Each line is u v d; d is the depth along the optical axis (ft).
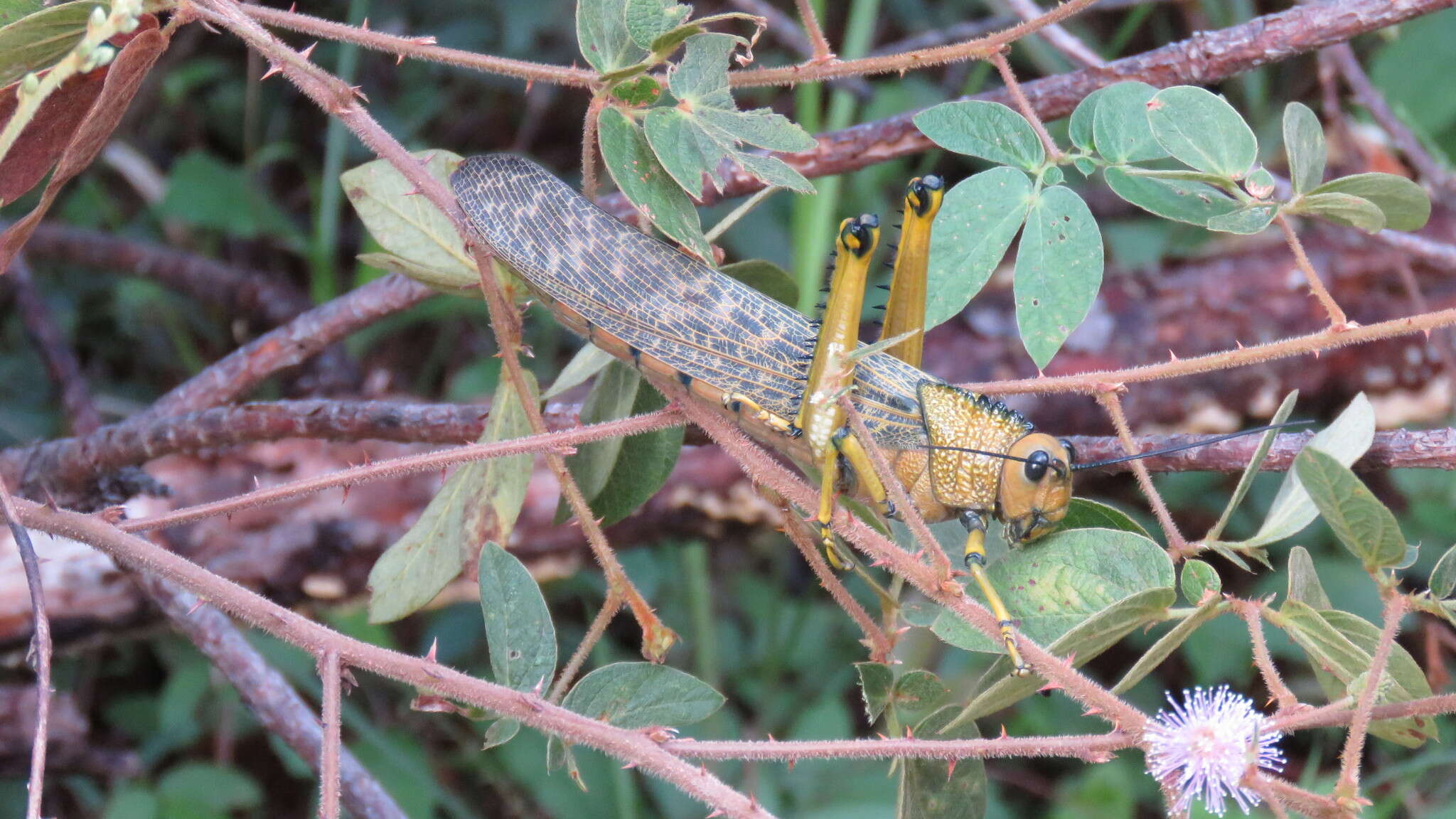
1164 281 2.85
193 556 2.70
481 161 2.37
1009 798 2.99
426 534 2.44
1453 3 2.44
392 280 2.67
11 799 2.88
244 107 3.72
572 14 3.64
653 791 2.86
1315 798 2.16
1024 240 2.33
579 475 2.46
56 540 2.66
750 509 2.75
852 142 2.61
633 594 2.35
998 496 2.31
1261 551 2.29
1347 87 3.13
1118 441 2.46
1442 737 2.82
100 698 3.14
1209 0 3.26
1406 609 2.20
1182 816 2.18
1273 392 2.81
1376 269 2.82
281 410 2.60
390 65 3.69
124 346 3.59
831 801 2.85
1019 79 3.59
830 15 3.89
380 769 2.94
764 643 3.20
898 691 2.34
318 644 2.25
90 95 2.32
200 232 3.70
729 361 2.33
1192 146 2.33
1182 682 3.19
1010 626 2.23
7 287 3.40
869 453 2.23
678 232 2.28
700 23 2.27
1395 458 2.38
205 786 2.83
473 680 2.24
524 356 3.30
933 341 2.85
